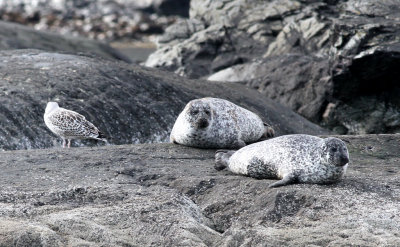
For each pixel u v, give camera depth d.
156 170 29.16
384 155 33.50
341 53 55.44
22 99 41.16
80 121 36.34
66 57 49.91
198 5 80.06
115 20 196.62
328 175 25.47
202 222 24.00
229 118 34.81
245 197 25.05
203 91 50.47
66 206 23.34
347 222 21.67
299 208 23.44
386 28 55.25
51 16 192.38
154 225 21.78
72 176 27.92
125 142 42.28
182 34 77.88
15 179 27.20
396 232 20.97
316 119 59.16
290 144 26.84
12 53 50.50
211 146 34.41
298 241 20.33
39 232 20.12
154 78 48.22
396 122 56.88
